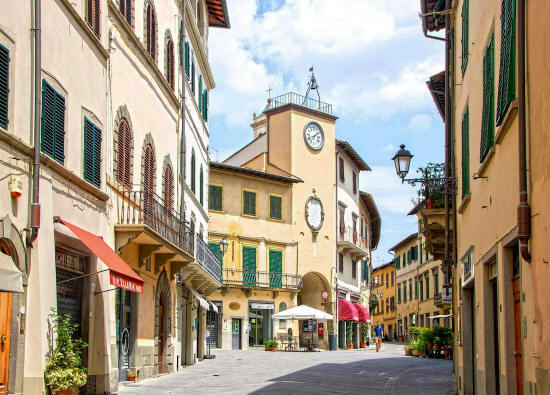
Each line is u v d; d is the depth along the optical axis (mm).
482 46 12391
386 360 34875
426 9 20109
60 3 14328
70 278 15109
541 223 7883
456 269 18266
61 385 12500
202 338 33531
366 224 65562
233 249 45469
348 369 27469
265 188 47906
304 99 51844
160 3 23250
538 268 8016
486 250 12242
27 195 12414
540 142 7844
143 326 20875
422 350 40125
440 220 19578
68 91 14742
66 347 12992
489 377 12414
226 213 45469
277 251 47938
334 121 53375
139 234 17734
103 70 17172
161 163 23000
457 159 17562
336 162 53406
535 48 7969
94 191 16000
